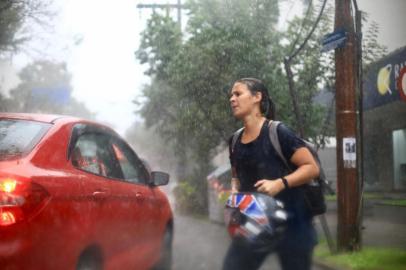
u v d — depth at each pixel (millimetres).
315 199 3451
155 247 5906
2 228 3520
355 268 7074
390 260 7387
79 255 4117
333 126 13234
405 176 19812
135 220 5238
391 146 20453
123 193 5020
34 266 3648
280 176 3441
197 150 16266
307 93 12500
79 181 4277
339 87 8180
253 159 3480
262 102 3600
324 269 7496
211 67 12609
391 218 13070
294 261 3438
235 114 3600
